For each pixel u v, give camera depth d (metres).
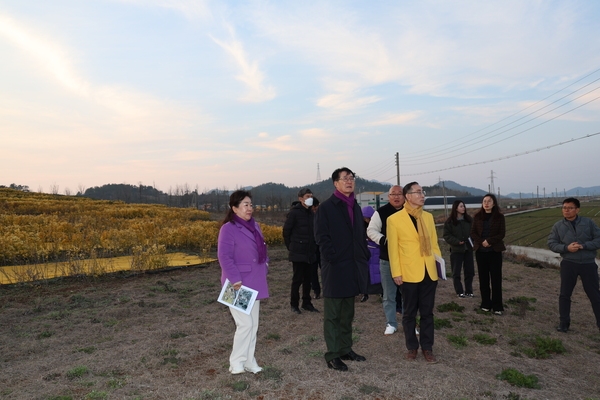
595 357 5.17
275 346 5.28
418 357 4.86
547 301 8.19
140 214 26.62
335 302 4.43
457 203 8.30
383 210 5.82
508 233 38.88
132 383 4.02
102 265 10.66
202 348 5.12
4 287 8.62
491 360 4.88
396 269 4.77
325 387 3.88
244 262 4.25
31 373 4.37
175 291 8.66
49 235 14.06
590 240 6.05
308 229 7.05
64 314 6.77
